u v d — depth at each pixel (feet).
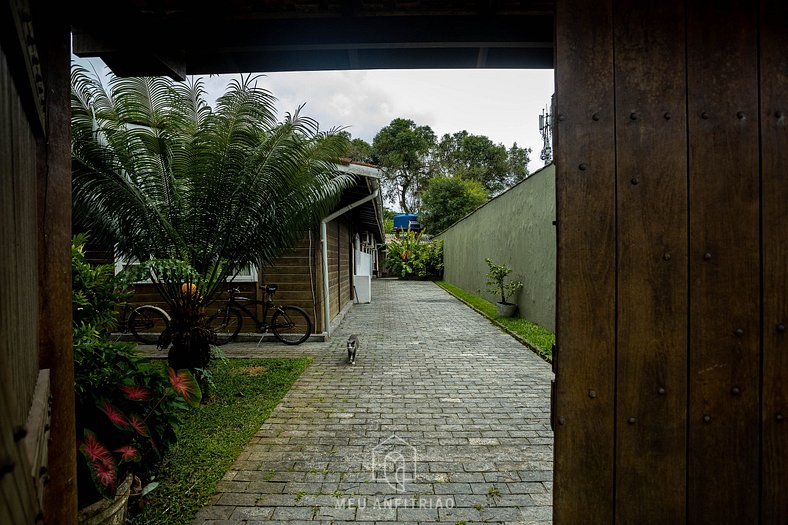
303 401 14.28
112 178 12.16
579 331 4.55
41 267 4.52
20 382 3.12
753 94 4.53
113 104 12.82
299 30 6.61
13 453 1.98
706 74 4.54
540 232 27.32
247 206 13.91
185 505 8.13
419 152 138.10
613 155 4.54
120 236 13.56
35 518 2.57
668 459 4.52
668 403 4.52
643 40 4.55
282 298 24.49
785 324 4.52
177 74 7.20
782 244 4.53
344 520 7.82
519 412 13.33
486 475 9.45
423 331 27.99
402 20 6.53
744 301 4.52
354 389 15.61
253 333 24.31
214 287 14.76
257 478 9.27
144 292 23.89
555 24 4.56
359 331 27.99
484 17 6.48
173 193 13.64
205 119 12.69
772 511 4.50
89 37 6.43
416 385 16.11
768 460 4.49
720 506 4.50
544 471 9.62
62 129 4.77
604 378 4.53
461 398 14.65
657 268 4.53
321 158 14.93
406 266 82.23
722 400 4.50
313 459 10.16
